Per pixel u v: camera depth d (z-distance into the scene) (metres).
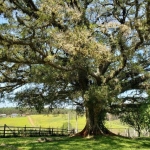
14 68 22.12
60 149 17.83
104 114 25.30
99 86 19.94
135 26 17.53
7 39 15.16
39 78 20.95
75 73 21.58
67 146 19.23
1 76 23.23
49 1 16.14
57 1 17.25
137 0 17.70
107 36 20.12
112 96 20.38
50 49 17.22
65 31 16.84
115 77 22.80
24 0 18.72
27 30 15.41
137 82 24.95
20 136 30.44
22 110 27.27
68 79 21.88
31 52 17.17
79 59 18.47
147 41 21.88
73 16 17.92
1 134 28.83
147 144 21.00
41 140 22.73
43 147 18.66
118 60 20.05
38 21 15.52
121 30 18.11
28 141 22.91
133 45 19.45
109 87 21.12
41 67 20.48
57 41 15.97
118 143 20.88
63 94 24.77
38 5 18.81
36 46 16.36
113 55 18.81
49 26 16.55
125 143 21.00
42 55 16.84
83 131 25.16
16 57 16.70
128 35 18.78
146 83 24.75
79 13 18.77
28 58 17.20
